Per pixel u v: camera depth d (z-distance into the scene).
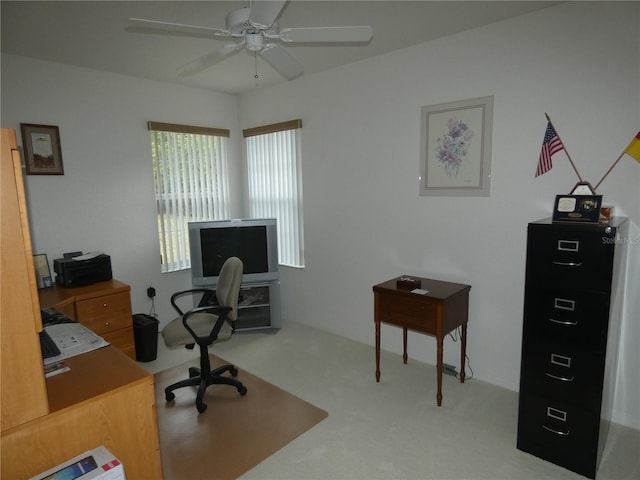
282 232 4.29
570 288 1.95
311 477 2.01
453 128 2.86
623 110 2.20
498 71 2.61
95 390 1.47
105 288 3.14
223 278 2.95
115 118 3.60
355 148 3.48
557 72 2.39
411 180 3.15
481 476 1.99
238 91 4.33
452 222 2.96
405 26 2.61
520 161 2.59
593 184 2.34
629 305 2.29
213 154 4.38
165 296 4.07
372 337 3.62
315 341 3.75
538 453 2.11
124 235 3.73
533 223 2.03
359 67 3.34
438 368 2.58
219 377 2.81
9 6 2.19
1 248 1.17
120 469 1.26
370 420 2.48
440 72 2.87
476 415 2.50
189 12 2.33
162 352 3.59
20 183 1.18
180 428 2.44
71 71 3.31
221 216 4.51
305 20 2.48
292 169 4.07
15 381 1.24
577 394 1.97
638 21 2.11
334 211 3.73
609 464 2.04
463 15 2.45
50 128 3.22
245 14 1.80
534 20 2.43
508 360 2.80
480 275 2.86
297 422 2.47
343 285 3.77
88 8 2.24
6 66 2.98
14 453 1.27
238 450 2.22
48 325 2.15
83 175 3.44
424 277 3.16
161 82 3.88
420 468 2.05
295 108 3.91
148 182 3.86
